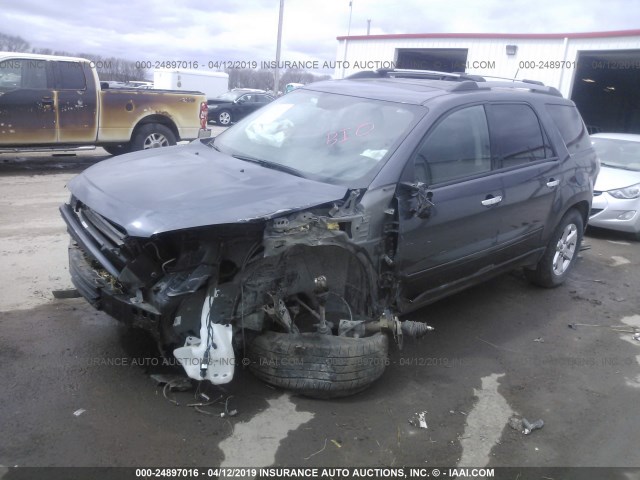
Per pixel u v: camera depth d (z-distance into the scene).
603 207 7.91
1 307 4.25
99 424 3.01
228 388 3.43
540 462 3.07
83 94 9.91
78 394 3.25
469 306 5.16
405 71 5.32
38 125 9.56
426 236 3.82
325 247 3.32
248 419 3.17
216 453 2.88
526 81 5.88
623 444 3.29
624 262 7.04
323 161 3.88
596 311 5.32
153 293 3.04
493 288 5.69
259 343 3.35
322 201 3.32
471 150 4.28
